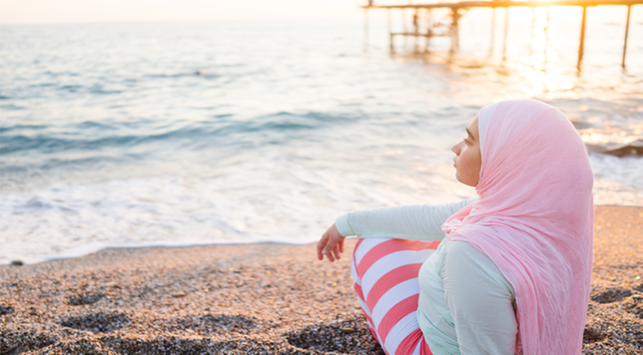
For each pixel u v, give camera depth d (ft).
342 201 15.61
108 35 244.01
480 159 3.60
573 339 3.49
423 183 17.38
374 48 110.93
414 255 4.94
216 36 211.61
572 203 3.21
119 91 50.08
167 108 38.88
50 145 26.20
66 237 12.71
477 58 80.69
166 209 15.10
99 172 20.13
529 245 3.26
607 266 8.93
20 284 8.79
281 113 34.17
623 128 25.77
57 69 72.43
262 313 7.37
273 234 12.87
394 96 41.96
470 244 3.33
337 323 6.73
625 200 14.70
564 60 73.56
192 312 7.36
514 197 3.33
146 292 8.50
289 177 18.61
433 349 4.00
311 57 89.15
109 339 5.90
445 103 37.27
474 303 3.29
